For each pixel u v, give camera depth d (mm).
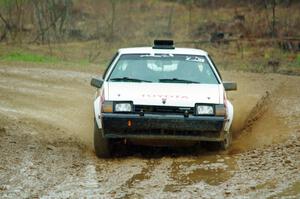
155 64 22281
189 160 19906
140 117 19422
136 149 22125
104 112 19656
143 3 101438
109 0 92000
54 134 24750
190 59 22547
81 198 15328
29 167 18688
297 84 43281
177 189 16109
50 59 62625
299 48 73312
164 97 19766
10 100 33469
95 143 20484
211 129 19594
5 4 78938
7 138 22703
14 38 75688
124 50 23266
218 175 17688
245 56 69500
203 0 104438
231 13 97500
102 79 22609
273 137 23250
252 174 17609
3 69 49656
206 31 87562
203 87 20844
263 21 87312
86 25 89375
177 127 19484
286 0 96500
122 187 16406
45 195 15648
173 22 94000
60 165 19250
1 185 16594
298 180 16609
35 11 81500
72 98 35469
